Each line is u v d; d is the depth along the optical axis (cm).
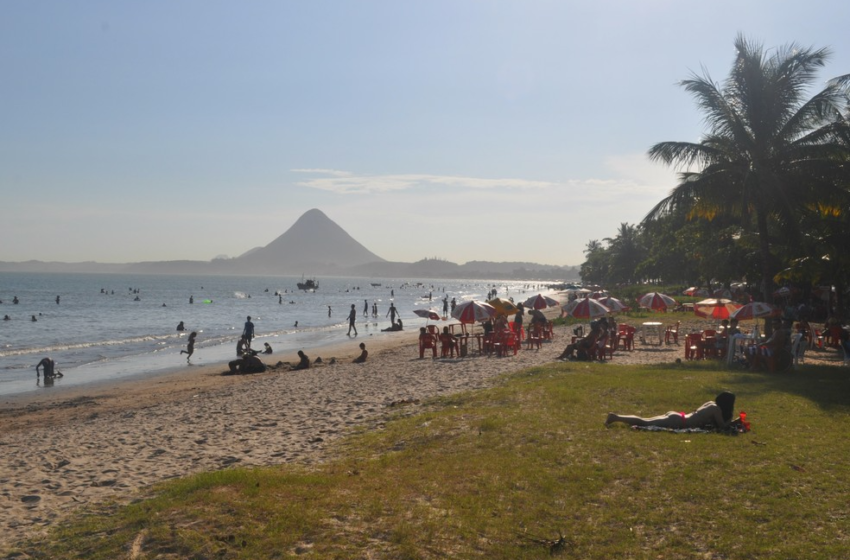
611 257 11800
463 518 650
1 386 2423
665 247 7138
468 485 753
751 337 1936
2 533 689
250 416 1448
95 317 6625
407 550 578
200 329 5300
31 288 15275
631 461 821
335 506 684
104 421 1554
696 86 2459
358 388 1803
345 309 9006
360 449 1020
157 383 2428
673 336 3041
